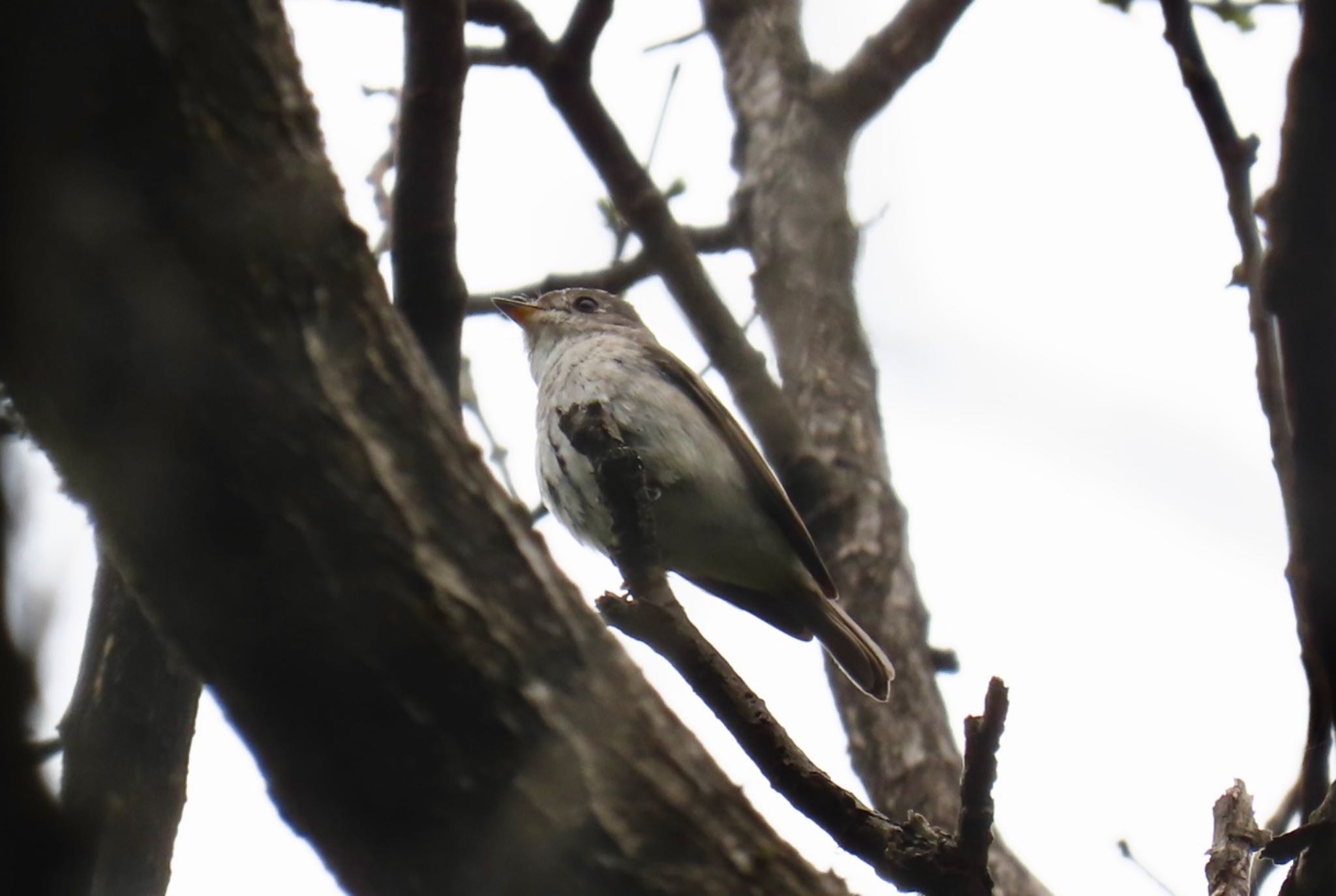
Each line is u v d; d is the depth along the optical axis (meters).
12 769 2.59
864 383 11.14
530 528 3.79
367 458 3.51
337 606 3.42
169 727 6.00
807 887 3.92
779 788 5.39
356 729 3.47
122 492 3.32
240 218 3.39
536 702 3.62
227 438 3.35
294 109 3.54
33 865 2.61
